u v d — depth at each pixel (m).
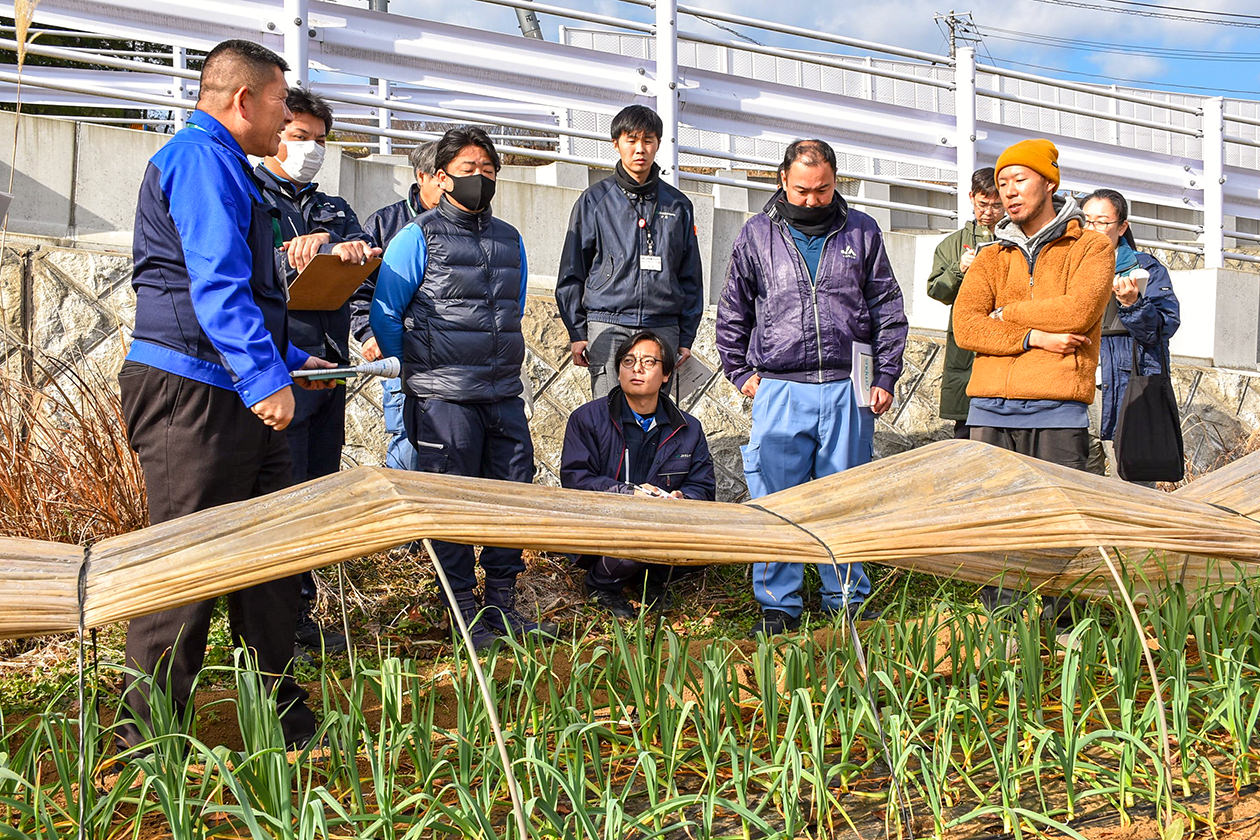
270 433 3.21
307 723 3.25
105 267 5.40
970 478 2.83
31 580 2.37
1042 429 4.35
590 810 2.38
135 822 2.32
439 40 6.51
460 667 3.08
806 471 4.97
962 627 3.41
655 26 7.04
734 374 5.09
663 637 4.60
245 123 3.13
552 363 6.25
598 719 3.25
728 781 2.62
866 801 2.73
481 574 5.24
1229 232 9.67
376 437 5.80
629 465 5.17
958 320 4.50
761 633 3.04
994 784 2.80
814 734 2.55
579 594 5.20
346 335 4.46
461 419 4.45
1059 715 3.27
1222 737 3.11
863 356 4.88
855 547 2.58
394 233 5.08
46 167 5.47
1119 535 2.66
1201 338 8.54
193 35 5.93
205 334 3.00
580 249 5.27
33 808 2.29
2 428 4.50
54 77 9.70
